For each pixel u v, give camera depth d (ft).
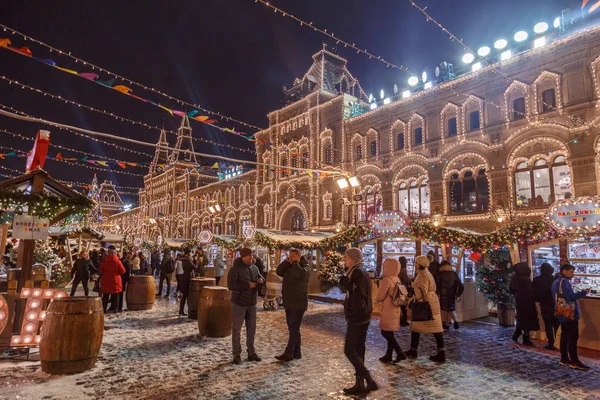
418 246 43.75
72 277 69.67
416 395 18.93
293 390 19.25
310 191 102.73
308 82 117.08
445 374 22.11
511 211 63.77
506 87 67.26
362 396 18.66
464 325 37.06
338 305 48.78
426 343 29.40
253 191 129.90
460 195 72.64
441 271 35.27
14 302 24.32
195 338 29.66
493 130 68.13
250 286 23.89
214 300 29.91
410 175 81.35
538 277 29.01
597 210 30.07
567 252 33.37
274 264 72.49
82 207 29.89
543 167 62.03
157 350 26.12
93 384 19.61
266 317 39.37
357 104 100.32
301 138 109.29
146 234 207.82
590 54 57.93
